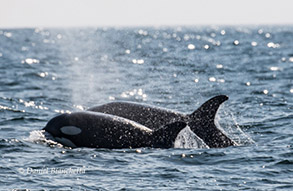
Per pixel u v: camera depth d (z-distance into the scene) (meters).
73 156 52.91
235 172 47.66
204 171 48.06
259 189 42.66
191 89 113.44
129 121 59.91
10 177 45.03
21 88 110.56
